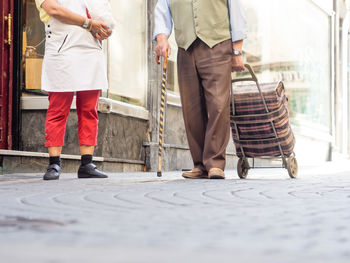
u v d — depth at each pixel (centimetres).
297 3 1395
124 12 818
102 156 751
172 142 916
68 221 199
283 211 233
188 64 511
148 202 269
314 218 210
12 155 613
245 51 1177
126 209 239
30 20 738
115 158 766
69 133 734
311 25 1473
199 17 500
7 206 249
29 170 640
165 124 891
